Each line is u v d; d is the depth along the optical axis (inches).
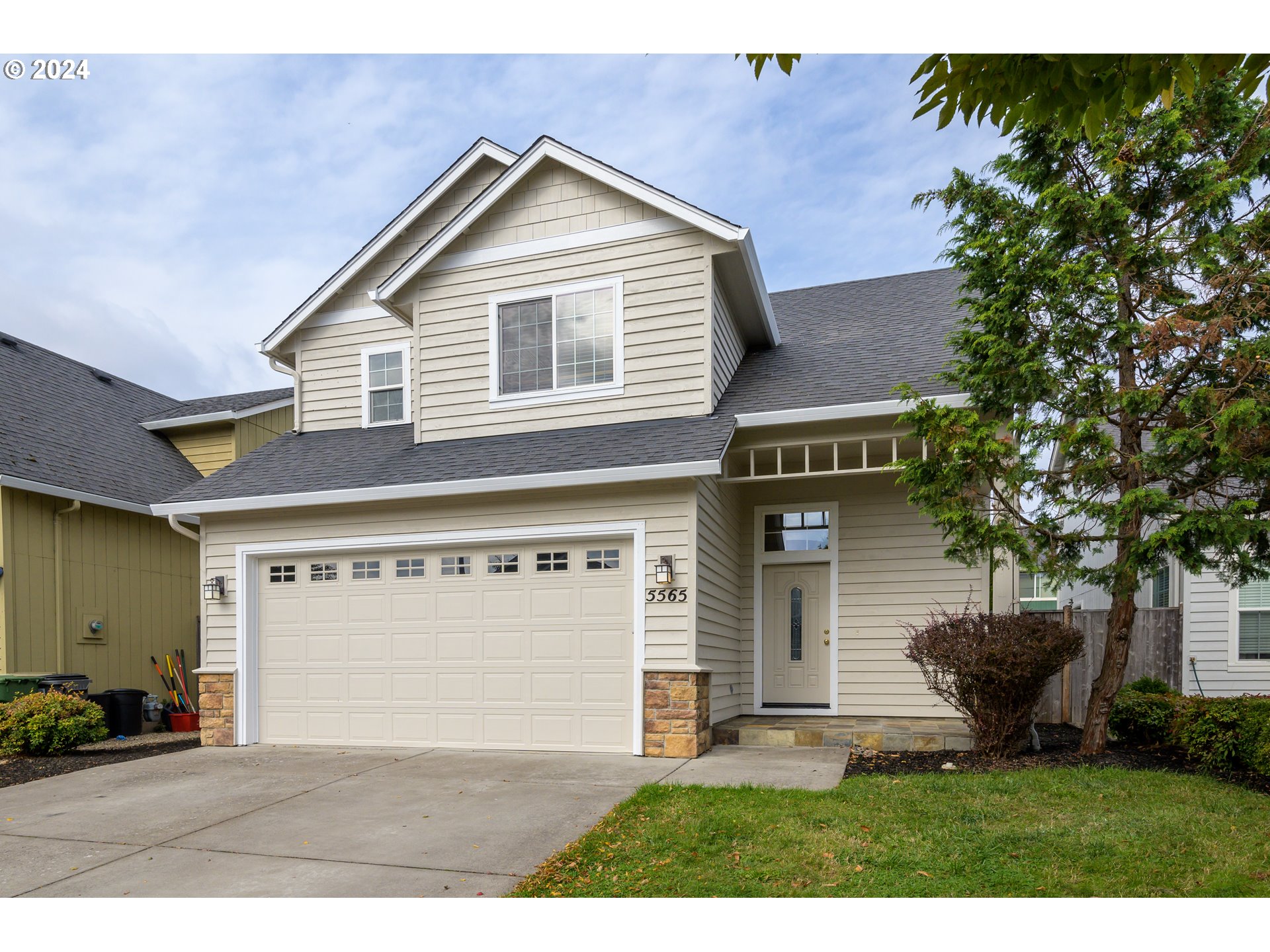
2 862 222.4
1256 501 273.1
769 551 431.5
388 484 382.3
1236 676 461.4
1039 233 320.8
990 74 156.2
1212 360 287.6
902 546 413.7
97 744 436.5
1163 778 265.4
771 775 293.3
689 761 325.1
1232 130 306.8
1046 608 1325.0
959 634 317.1
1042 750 332.2
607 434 389.4
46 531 495.8
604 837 221.3
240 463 470.3
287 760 357.7
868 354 435.8
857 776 288.5
